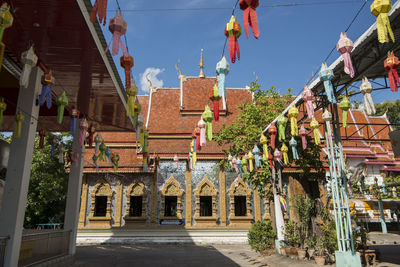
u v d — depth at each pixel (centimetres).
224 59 551
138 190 2150
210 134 734
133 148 2289
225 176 2186
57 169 2459
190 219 2083
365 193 2569
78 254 1486
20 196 773
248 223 2095
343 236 936
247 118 1591
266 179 1550
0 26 469
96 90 1066
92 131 1338
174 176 2170
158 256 1438
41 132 1245
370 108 654
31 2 588
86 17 646
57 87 1048
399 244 1856
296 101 1070
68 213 1234
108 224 2075
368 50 836
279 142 1452
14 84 1112
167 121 2514
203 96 2655
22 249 816
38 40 738
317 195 1419
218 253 1553
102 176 2170
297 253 1166
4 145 1218
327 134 1016
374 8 443
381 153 2823
